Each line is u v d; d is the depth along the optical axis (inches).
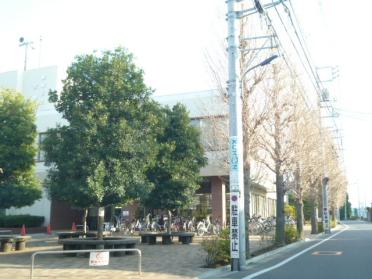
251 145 645.3
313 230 1262.3
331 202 1745.8
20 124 700.7
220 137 699.4
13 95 722.8
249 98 626.5
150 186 614.5
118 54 628.7
